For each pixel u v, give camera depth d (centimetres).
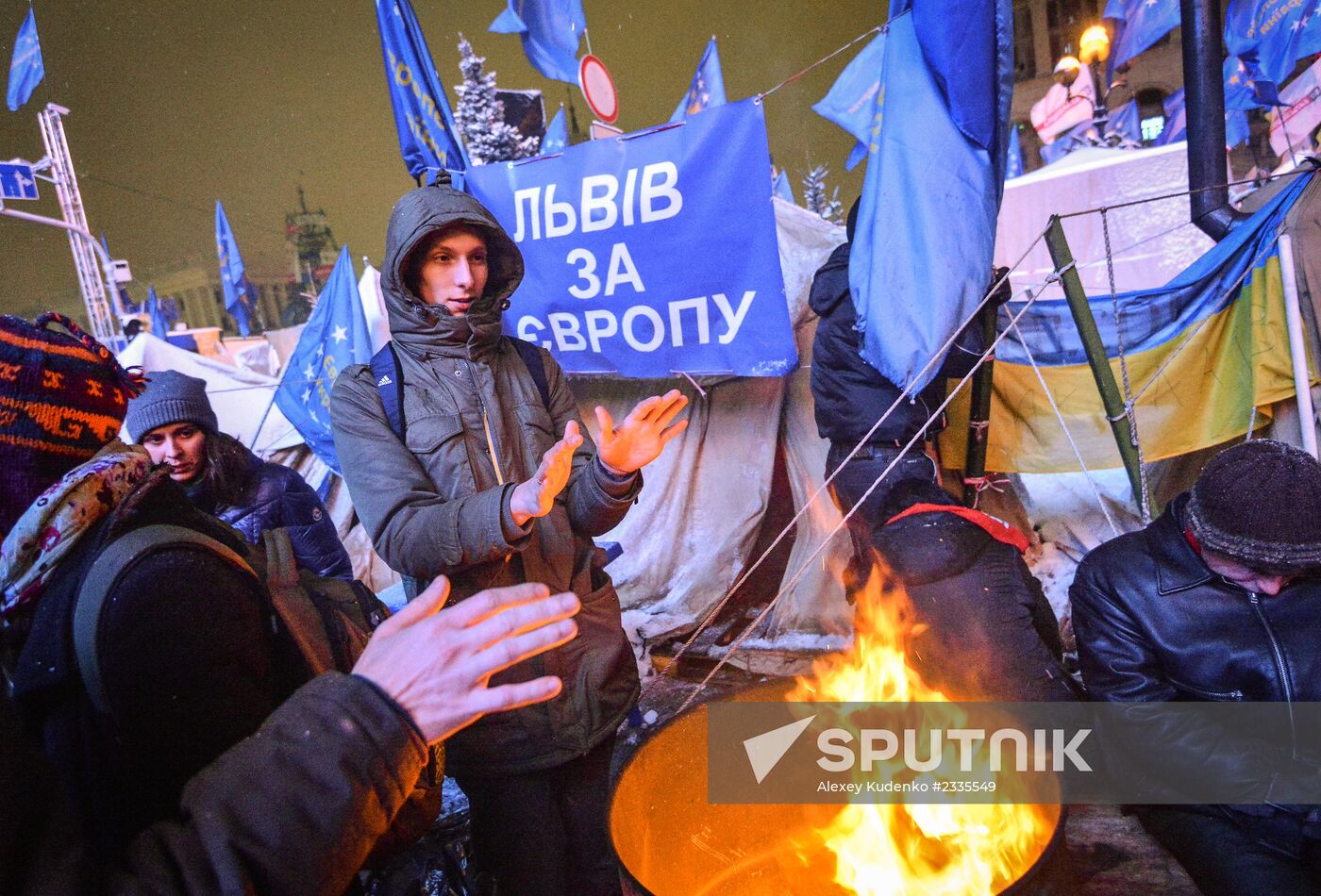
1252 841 153
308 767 59
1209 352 252
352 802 59
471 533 131
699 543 353
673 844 137
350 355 418
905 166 210
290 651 103
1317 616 155
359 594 127
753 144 252
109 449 94
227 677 84
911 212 209
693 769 141
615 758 247
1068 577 295
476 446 151
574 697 149
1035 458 275
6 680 87
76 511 84
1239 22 407
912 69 211
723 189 259
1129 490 292
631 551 367
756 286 263
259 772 59
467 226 156
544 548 151
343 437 151
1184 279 262
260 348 1331
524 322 305
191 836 57
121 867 57
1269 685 156
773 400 334
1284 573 147
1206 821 160
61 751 82
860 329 218
